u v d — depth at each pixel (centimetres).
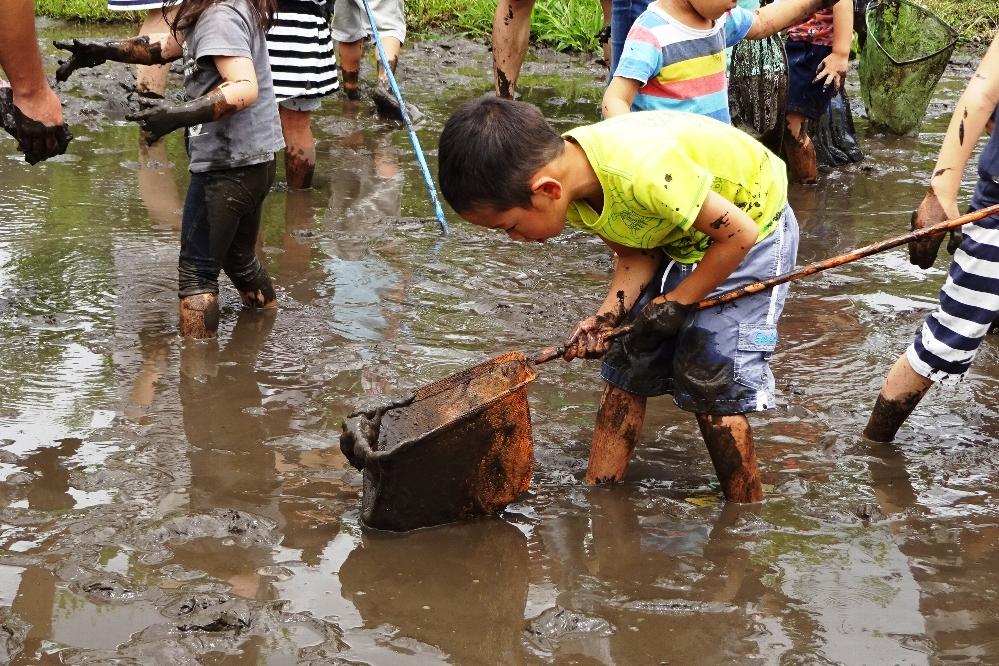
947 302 387
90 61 511
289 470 384
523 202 320
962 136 377
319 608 306
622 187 321
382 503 342
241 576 320
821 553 338
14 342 486
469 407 371
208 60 478
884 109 911
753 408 358
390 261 606
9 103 408
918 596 315
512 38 878
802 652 289
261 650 287
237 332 507
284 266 596
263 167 495
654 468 393
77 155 794
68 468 378
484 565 330
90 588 309
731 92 746
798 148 763
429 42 1254
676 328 343
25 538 335
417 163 814
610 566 330
